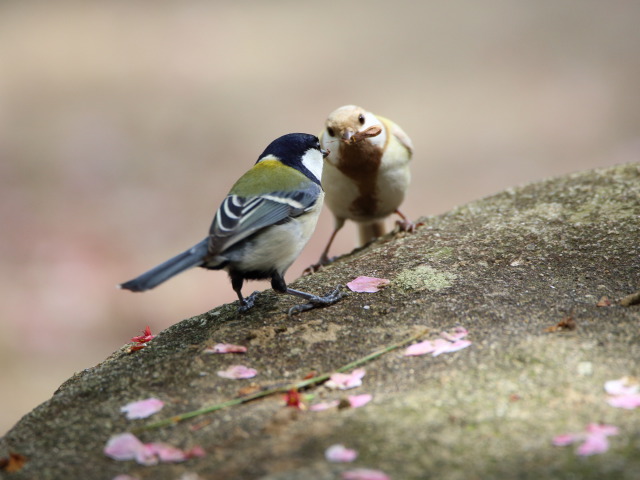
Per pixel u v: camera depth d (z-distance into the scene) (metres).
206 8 40.88
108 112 28.70
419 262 8.64
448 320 7.28
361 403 6.05
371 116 10.54
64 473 5.68
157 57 34.34
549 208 9.68
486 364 6.37
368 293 8.09
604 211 9.25
